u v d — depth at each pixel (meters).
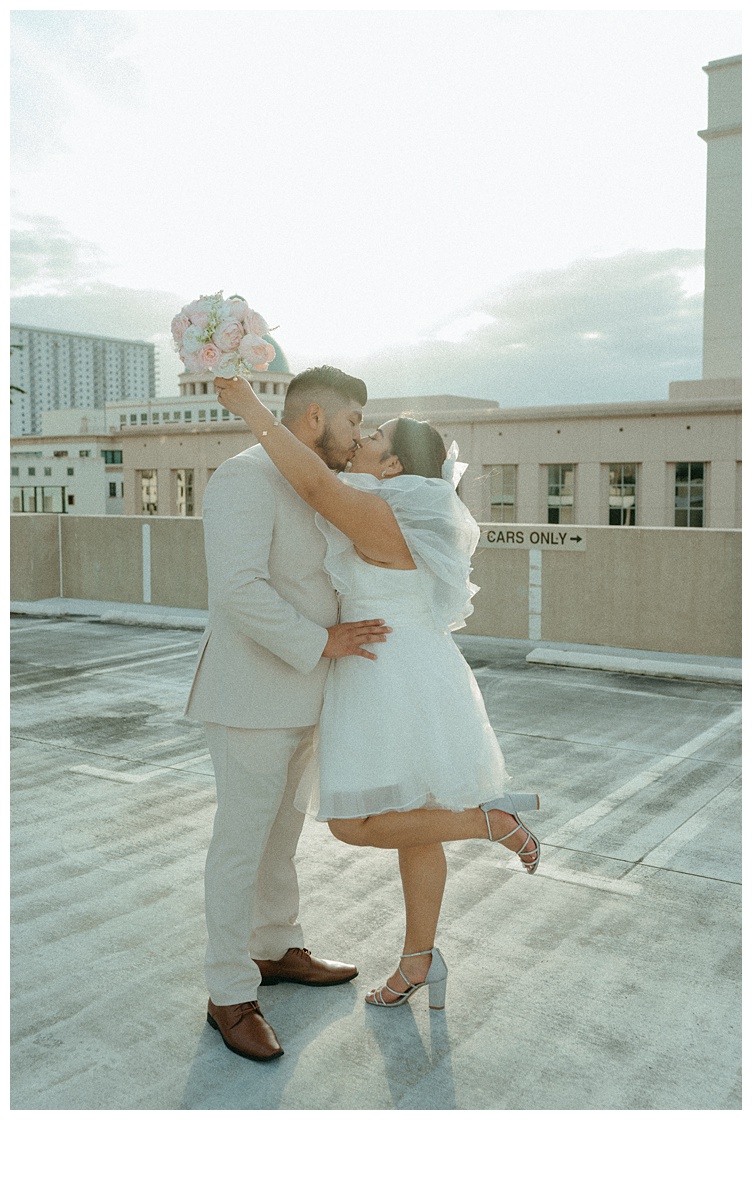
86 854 4.25
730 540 9.00
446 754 2.65
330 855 4.26
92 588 13.45
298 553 2.68
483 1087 2.55
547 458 28.72
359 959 3.29
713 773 5.52
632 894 3.84
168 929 3.52
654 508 27.47
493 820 2.73
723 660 8.82
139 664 9.12
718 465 26.59
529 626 10.20
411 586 2.71
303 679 2.72
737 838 4.47
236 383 2.53
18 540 13.45
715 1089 2.55
